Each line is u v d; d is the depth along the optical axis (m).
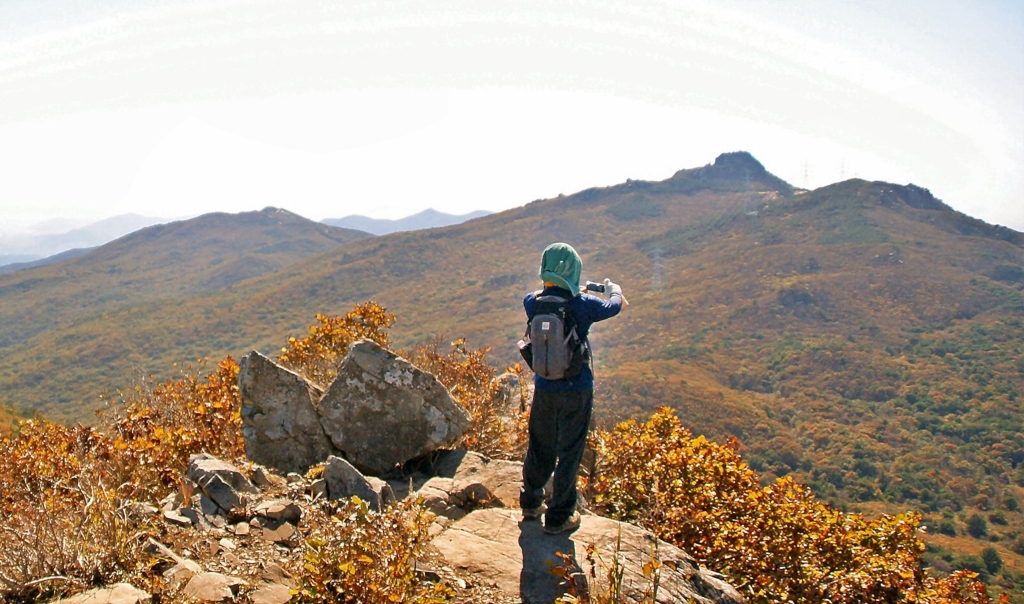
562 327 3.92
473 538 4.21
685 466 6.43
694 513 5.60
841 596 5.42
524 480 4.40
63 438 6.26
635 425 7.81
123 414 6.82
